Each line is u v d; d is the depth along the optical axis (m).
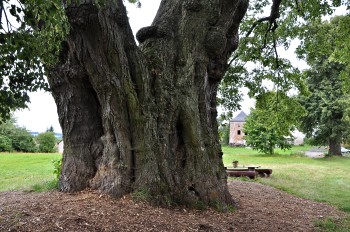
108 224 4.12
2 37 2.75
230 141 60.12
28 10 2.73
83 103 5.72
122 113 5.14
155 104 5.51
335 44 12.38
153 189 5.14
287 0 11.37
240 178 12.47
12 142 32.81
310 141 29.11
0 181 10.34
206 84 6.38
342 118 24.81
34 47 3.07
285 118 12.74
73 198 5.11
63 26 3.46
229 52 7.06
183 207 5.32
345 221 6.30
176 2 6.37
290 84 11.98
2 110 3.16
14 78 3.21
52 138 34.62
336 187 10.72
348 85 14.70
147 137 5.27
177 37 6.04
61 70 5.37
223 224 4.92
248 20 11.55
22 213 4.34
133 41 5.25
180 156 5.68
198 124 5.80
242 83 11.69
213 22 6.19
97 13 4.41
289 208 7.13
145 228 4.16
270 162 21.38
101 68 4.88
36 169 14.57
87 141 5.77
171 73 5.81
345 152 34.34
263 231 4.97
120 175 5.17
